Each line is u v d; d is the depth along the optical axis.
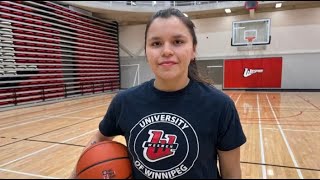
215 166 1.20
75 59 9.17
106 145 1.24
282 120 4.96
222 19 9.28
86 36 9.69
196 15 9.46
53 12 8.45
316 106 6.43
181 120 1.13
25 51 7.34
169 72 1.06
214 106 1.13
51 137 3.89
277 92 8.34
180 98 1.15
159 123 1.14
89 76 9.86
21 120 5.31
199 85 1.21
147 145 1.13
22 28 7.31
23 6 7.48
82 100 8.76
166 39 1.05
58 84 8.43
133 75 11.50
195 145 1.10
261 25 8.42
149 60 1.11
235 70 9.34
